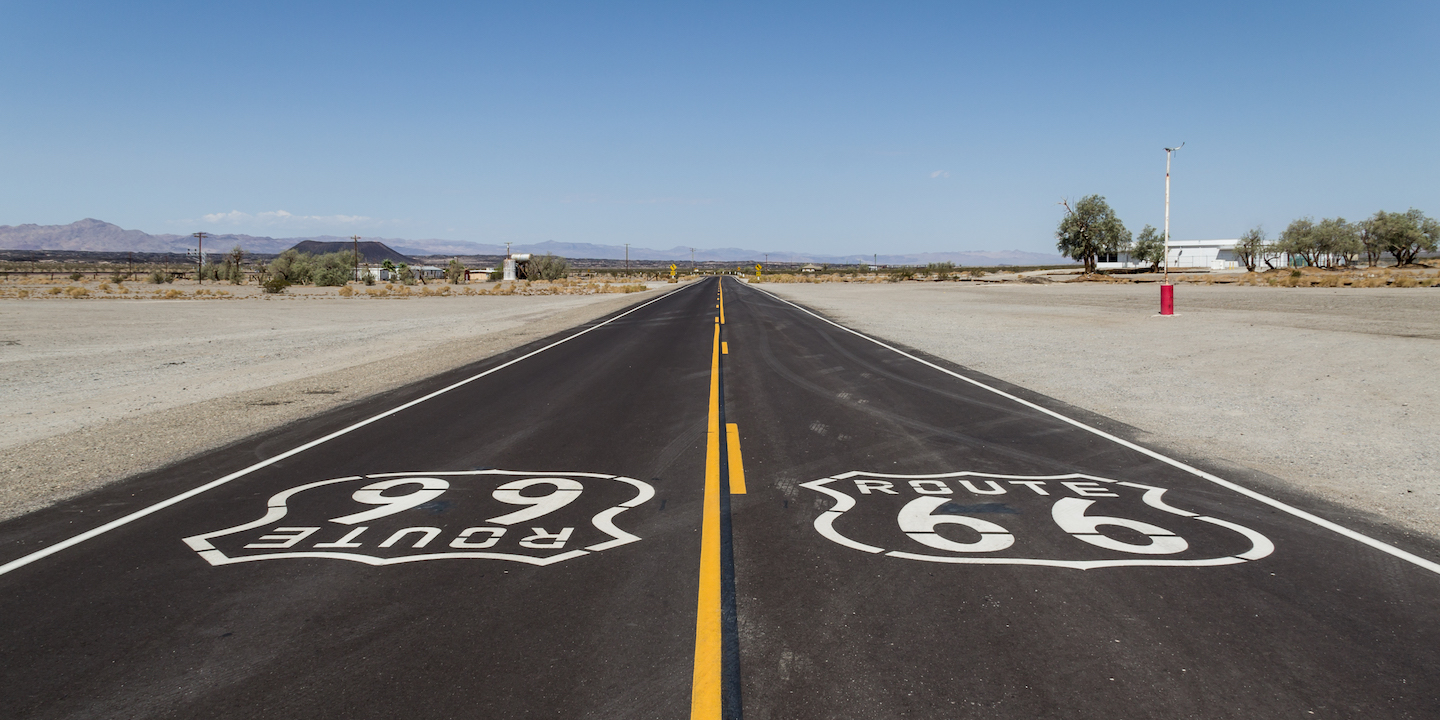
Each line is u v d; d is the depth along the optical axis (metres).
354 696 3.19
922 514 5.67
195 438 8.52
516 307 40.69
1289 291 41.78
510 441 8.32
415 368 14.84
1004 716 3.01
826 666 3.41
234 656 3.55
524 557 4.80
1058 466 7.13
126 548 5.02
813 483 6.55
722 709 3.05
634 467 7.13
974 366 14.45
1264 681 3.29
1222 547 4.96
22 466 7.26
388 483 6.59
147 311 36.28
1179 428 8.80
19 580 4.49
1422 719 3.00
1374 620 3.89
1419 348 15.48
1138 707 3.08
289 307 40.91
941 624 3.83
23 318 30.88
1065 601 4.11
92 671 3.43
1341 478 6.66
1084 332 20.56
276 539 5.17
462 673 3.37
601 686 3.25
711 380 12.91
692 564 4.67
